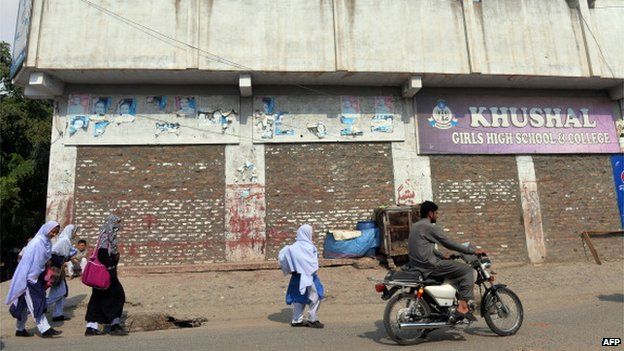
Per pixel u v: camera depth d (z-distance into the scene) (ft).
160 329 22.13
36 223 52.75
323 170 39.06
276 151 38.86
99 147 37.06
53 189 35.91
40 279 20.36
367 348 16.34
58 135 36.73
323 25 38.06
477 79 40.40
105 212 36.14
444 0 39.99
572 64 40.91
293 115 39.42
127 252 35.81
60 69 34.86
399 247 35.53
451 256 18.61
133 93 38.06
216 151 38.24
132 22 35.96
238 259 36.76
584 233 41.27
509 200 40.98
